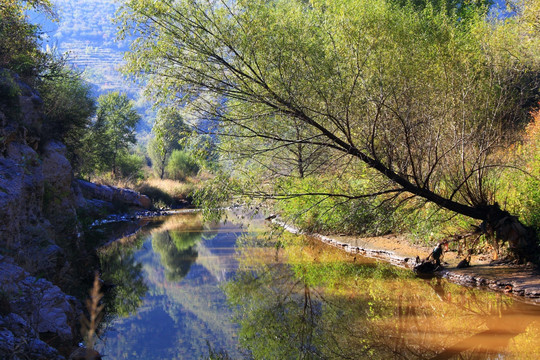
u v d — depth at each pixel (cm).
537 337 748
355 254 1542
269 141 1152
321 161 1205
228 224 2694
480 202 1142
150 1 1034
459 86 1205
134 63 1077
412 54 1338
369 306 970
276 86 1105
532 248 1111
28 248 897
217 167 1141
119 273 1397
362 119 1178
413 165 1078
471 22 1928
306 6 1580
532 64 1525
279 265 1439
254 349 786
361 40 1227
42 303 681
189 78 1084
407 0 2309
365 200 1181
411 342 761
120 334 863
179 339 836
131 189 3925
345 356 724
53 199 1249
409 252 1419
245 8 1105
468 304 945
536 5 1495
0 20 1474
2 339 528
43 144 1295
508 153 1295
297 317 934
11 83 1086
